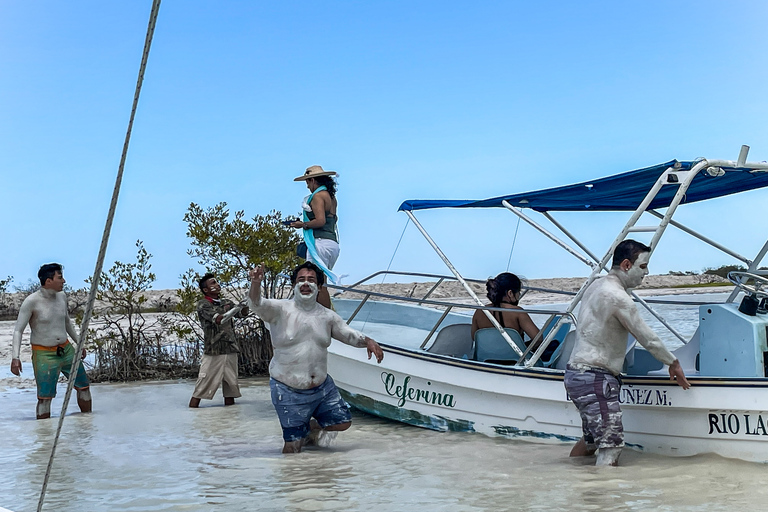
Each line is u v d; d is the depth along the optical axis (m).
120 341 12.95
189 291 12.91
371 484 5.11
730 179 6.73
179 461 6.04
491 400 6.70
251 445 6.67
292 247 12.73
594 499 4.57
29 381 12.41
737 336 5.80
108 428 7.77
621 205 7.94
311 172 8.05
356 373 7.69
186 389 11.11
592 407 5.47
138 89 2.15
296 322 6.18
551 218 8.24
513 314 7.21
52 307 8.60
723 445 5.50
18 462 6.14
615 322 5.44
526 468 5.48
